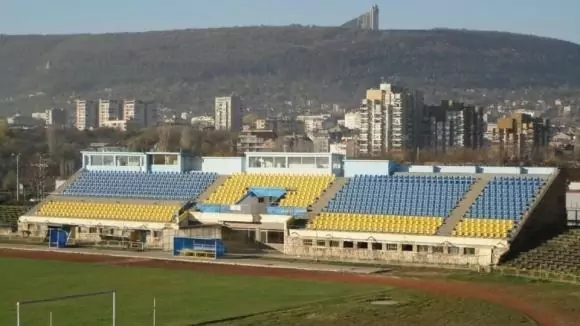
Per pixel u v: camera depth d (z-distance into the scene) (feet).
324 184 461.78
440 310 261.24
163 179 513.04
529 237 387.14
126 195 503.20
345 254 402.31
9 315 250.98
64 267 368.48
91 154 548.31
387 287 311.68
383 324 238.48
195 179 504.43
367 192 442.50
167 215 465.47
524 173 439.63
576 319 249.14
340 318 246.68
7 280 328.49
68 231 472.85
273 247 434.30
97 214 485.97
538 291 300.20
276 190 465.88
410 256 386.73
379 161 465.06
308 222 424.46
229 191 479.82
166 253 424.05
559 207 423.64
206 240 407.03
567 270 337.52
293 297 287.89
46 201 517.55
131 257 405.59
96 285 315.58
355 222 415.03
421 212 411.54
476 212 400.26
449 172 454.40
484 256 368.07
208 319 246.27
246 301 279.49
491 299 283.59
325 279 333.62
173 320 244.63
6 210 545.44
